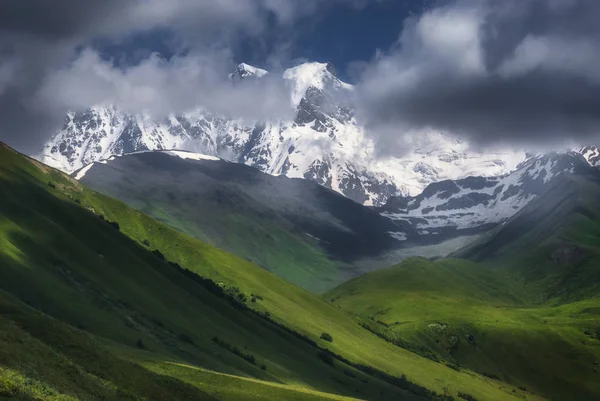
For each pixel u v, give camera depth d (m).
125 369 126.75
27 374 97.81
